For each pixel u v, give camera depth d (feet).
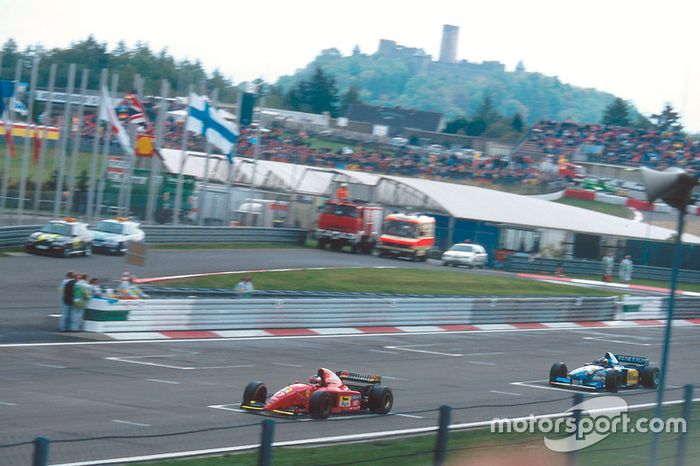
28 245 308.81
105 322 199.82
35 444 55.31
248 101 428.56
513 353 228.02
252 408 127.44
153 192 398.62
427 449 79.77
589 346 254.47
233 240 405.18
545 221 491.72
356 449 87.76
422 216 454.81
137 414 120.16
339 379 132.77
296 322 237.66
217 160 503.20
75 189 442.09
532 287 372.38
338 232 440.45
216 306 221.25
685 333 312.29
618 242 495.00
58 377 145.28
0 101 354.95
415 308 265.13
